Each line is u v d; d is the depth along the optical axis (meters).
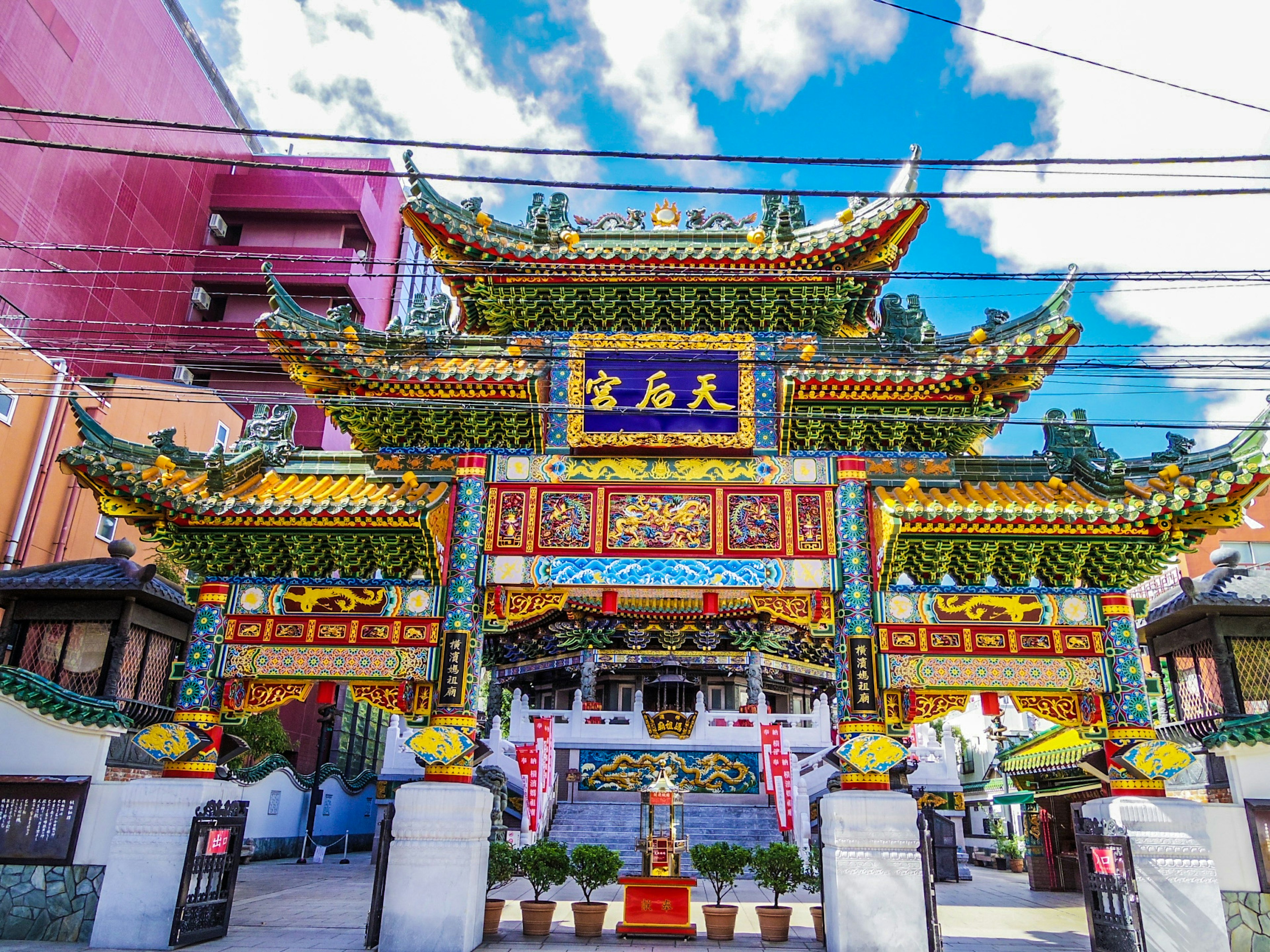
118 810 14.21
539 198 18.38
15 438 26.77
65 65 38.72
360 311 52.31
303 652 14.53
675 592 16.02
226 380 49.03
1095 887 13.66
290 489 15.55
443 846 13.41
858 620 14.55
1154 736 13.85
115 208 42.28
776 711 35.53
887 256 16.50
